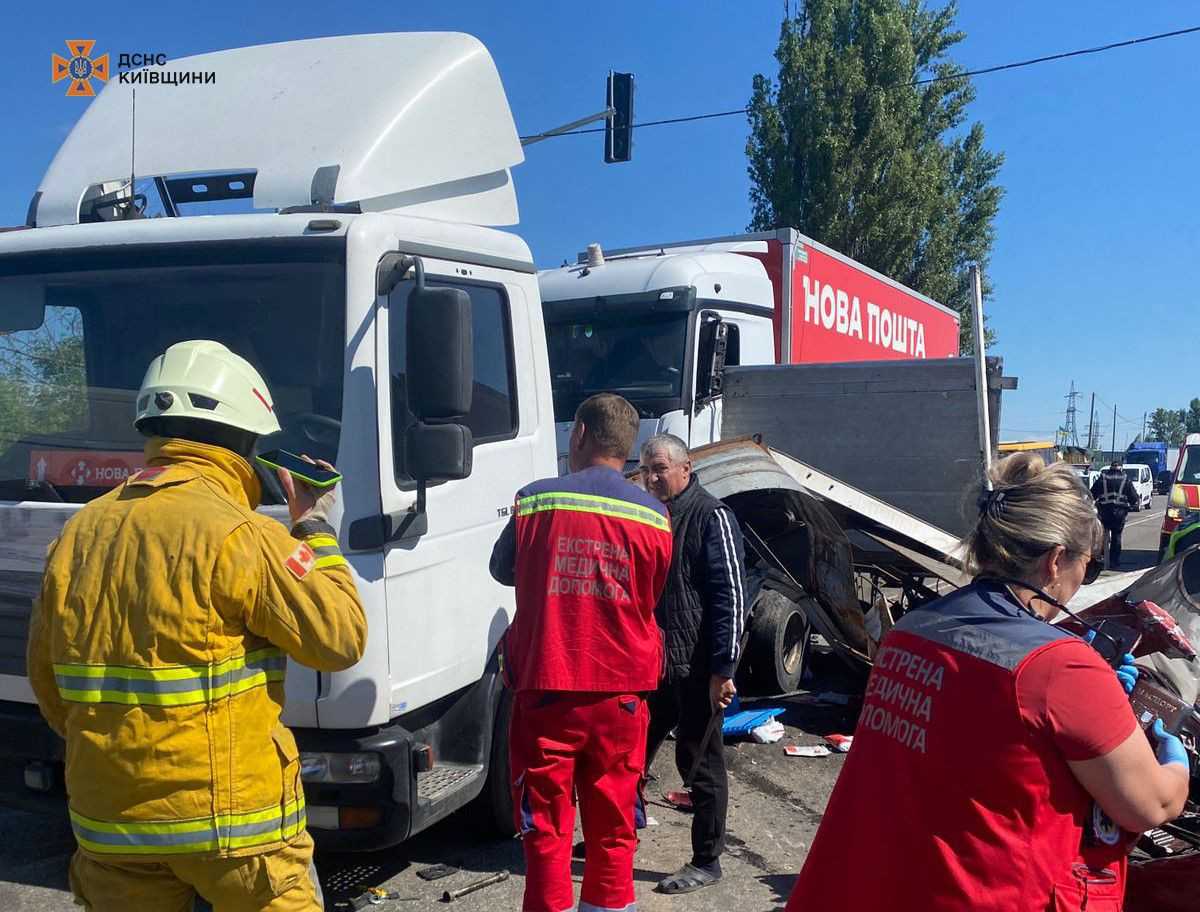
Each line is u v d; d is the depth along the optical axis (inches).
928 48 1090.1
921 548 281.9
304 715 136.4
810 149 1023.6
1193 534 194.2
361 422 138.3
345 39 195.0
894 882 74.6
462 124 184.2
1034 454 88.6
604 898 133.1
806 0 1049.5
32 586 144.0
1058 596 80.6
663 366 309.3
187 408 93.7
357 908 156.9
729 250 383.6
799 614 283.0
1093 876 74.4
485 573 164.2
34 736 142.6
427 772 147.9
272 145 168.9
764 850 184.2
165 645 86.4
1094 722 70.7
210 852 87.7
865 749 80.0
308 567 93.4
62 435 148.0
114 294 148.2
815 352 396.8
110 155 181.2
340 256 140.9
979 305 285.0
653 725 174.1
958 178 1165.7
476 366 166.6
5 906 154.9
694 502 162.7
